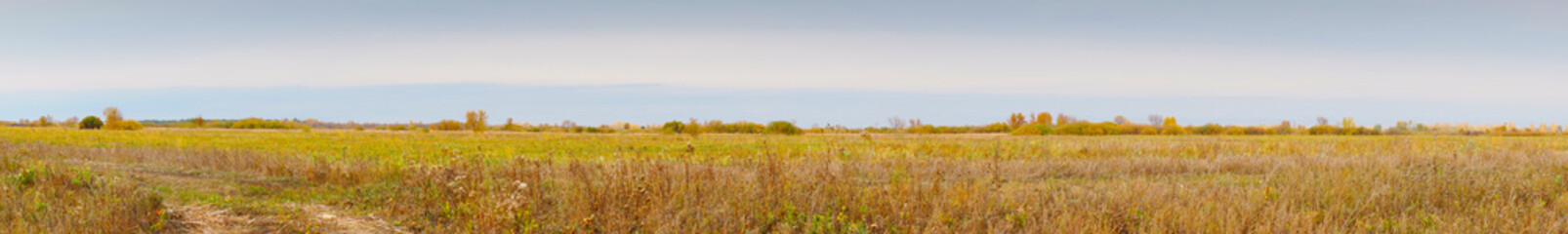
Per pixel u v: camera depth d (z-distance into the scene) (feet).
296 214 24.61
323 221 23.72
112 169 37.58
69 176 31.48
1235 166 39.91
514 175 29.09
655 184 26.08
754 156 49.42
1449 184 28.04
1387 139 68.54
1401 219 22.70
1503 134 137.08
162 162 42.57
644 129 199.11
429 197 27.40
